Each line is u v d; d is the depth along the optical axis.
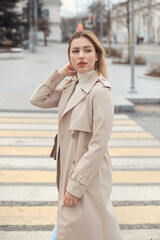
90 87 1.95
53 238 2.20
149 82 13.23
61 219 1.98
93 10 38.19
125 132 6.54
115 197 3.75
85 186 1.88
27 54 31.67
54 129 6.66
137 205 3.56
